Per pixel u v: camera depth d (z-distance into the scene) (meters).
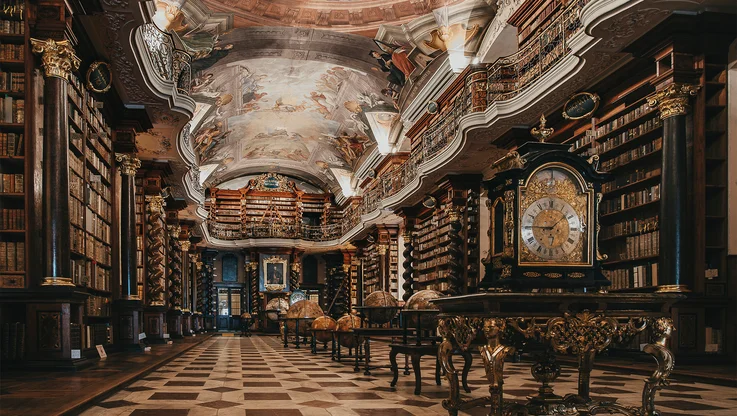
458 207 15.53
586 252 3.82
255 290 34.75
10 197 6.80
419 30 16.28
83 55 8.73
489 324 3.40
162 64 11.23
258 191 35.88
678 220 7.93
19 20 6.94
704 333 7.84
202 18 16.34
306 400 5.26
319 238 35.91
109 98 10.44
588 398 3.83
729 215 8.02
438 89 17.06
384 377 7.39
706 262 8.14
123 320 10.93
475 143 13.19
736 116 8.09
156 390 5.86
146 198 14.34
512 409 3.57
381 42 18.16
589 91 10.14
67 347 6.62
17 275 6.65
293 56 20.73
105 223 10.49
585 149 10.74
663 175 8.14
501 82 13.01
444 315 4.02
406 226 20.41
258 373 7.87
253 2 16.92
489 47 14.74
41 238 6.71
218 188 35.72
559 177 3.87
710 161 8.15
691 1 7.52
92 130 9.40
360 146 27.59
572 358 9.41
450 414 3.95
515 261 3.71
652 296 3.57
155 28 10.64
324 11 17.52
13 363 6.50
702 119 8.05
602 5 7.76
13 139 6.86
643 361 8.54
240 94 23.55
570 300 3.44
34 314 6.53
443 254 17.44
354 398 5.40
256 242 34.50
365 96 22.66
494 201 4.08
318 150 31.27
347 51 19.72
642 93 9.32
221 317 36.12
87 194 8.75
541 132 4.06
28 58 6.84
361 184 30.02
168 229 19.34
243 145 30.64
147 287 13.97
